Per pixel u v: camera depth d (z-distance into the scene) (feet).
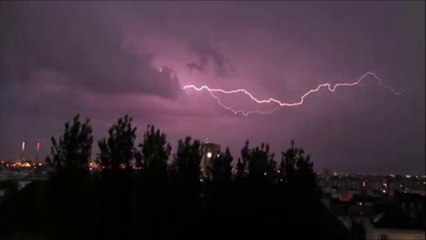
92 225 47.62
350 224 119.14
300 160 58.80
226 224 50.72
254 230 50.83
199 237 49.83
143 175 50.01
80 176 48.03
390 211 128.67
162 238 48.91
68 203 47.55
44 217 47.73
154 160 50.49
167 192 50.19
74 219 47.50
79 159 48.37
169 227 49.29
